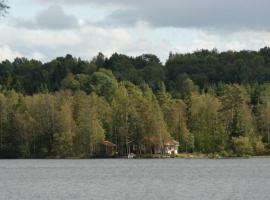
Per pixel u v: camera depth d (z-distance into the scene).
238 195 125.00
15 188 142.88
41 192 133.75
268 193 128.12
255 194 126.62
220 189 136.50
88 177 175.25
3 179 170.62
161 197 123.12
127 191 134.00
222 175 179.25
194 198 121.19
